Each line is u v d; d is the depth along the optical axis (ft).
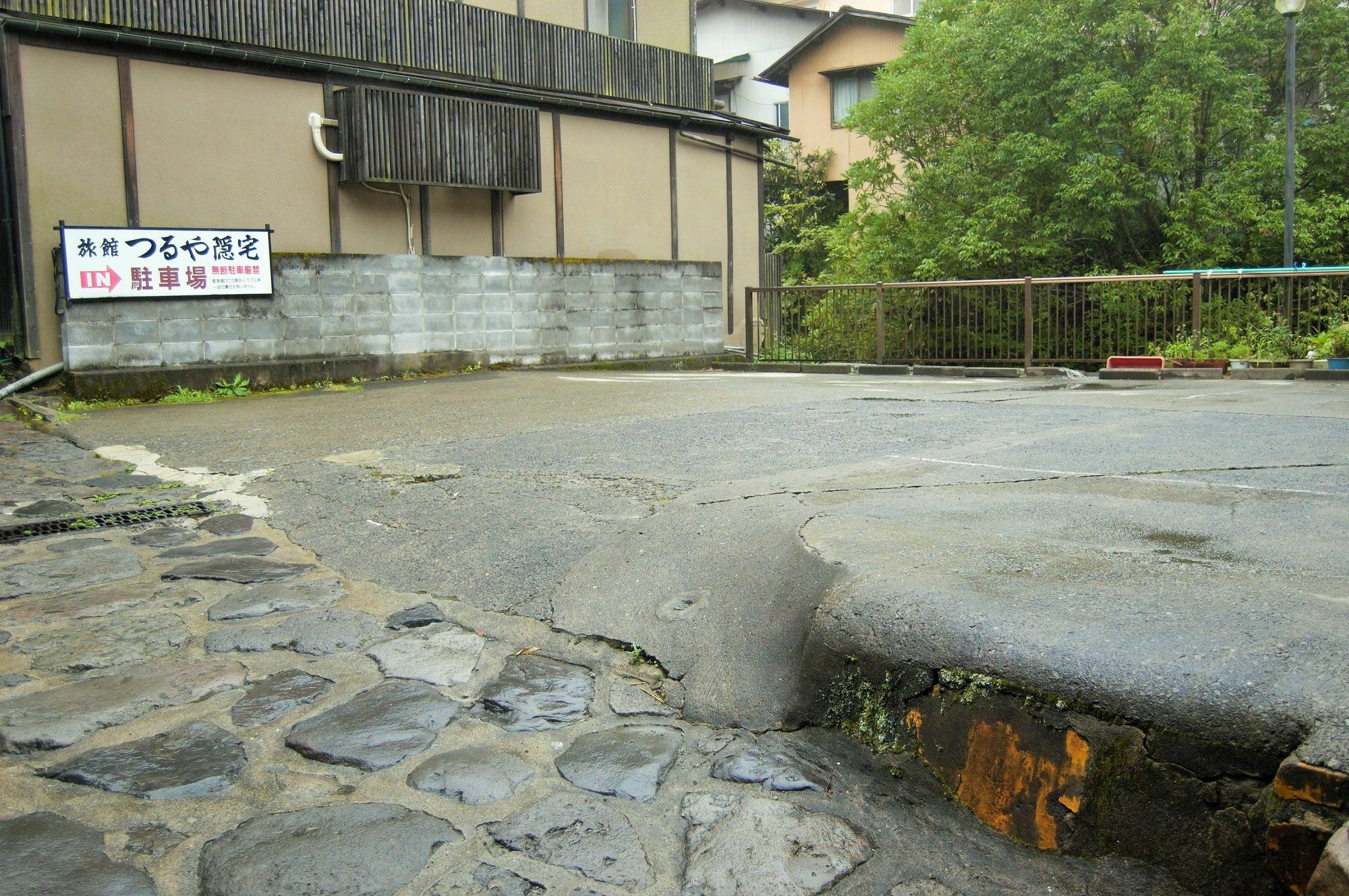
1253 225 51.31
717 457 18.48
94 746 8.53
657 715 9.07
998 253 54.85
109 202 34.83
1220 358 35.68
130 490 18.24
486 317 43.50
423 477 17.76
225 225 37.70
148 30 35.40
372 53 41.81
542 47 48.34
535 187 45.37
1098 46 53.72
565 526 13.88
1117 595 8.23
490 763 8.20
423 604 11.93
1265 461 15.79
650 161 53.06
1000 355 41.81
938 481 14.84
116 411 30.48
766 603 9.84
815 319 47.91
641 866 6.79
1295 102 55.21
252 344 36.50
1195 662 6.71
